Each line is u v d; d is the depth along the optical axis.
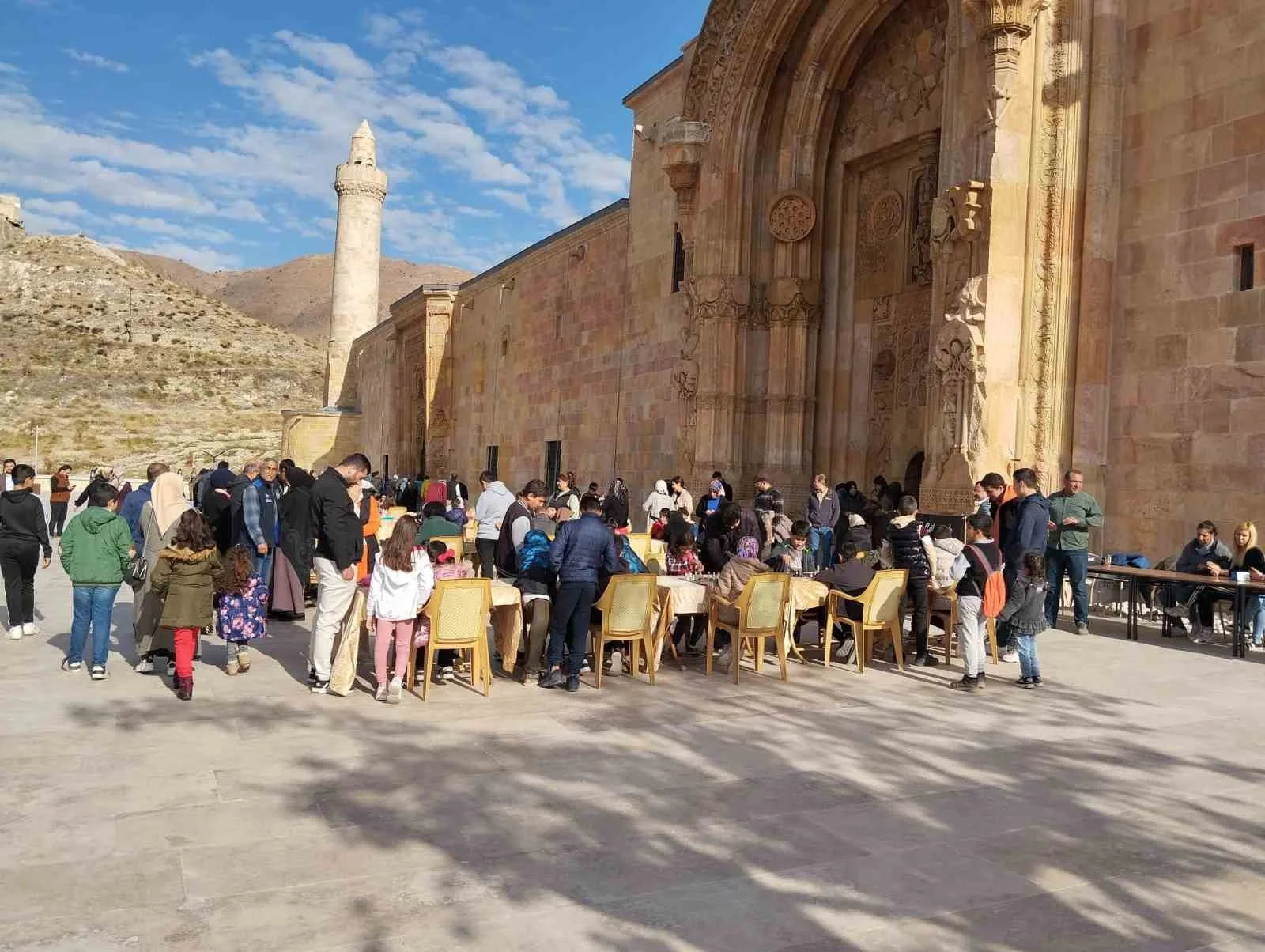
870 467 20.86
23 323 99.19
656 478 26.95
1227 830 5.71
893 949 4.20
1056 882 4.95
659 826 5.61
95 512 9.01
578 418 32.09
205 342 104.81
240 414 91.69
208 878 4.76
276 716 7.95
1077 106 14.60
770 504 16.53
